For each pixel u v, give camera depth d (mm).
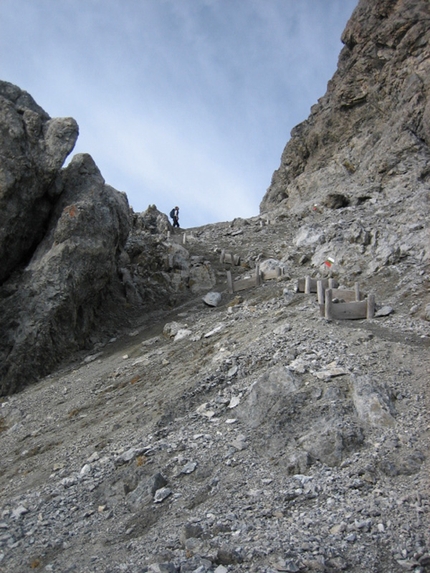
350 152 37125
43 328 16500
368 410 8836
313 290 16922
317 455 8242
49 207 18375
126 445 9781
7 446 12148
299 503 7355
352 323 13617
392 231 20500
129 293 20516
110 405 12453
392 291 16625
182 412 10422
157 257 22219
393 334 12570
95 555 7137
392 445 8164
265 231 29469
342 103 39000
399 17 36531
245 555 6395
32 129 17578
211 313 17938
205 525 7129
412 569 5988
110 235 18500
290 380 9812
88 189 18531
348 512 6969
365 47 38469
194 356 13602
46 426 12648
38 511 8547
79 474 9344
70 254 17141
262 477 8062
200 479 8328
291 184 40344
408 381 9844
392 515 6824
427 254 18500
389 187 31750
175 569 6344
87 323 18312
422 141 33125
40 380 16234
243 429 9336
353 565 6137
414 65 35281
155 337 16922
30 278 17047
